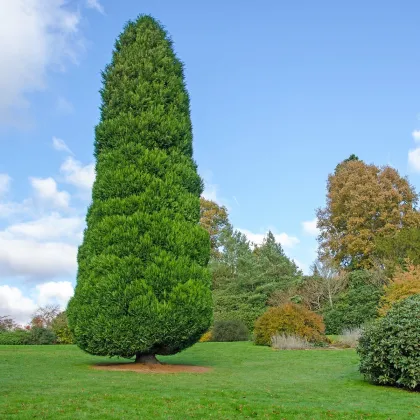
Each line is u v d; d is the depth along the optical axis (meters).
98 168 14.88
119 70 15.62
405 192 37.28
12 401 7.68
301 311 22.34
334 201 39.25
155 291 13.14
